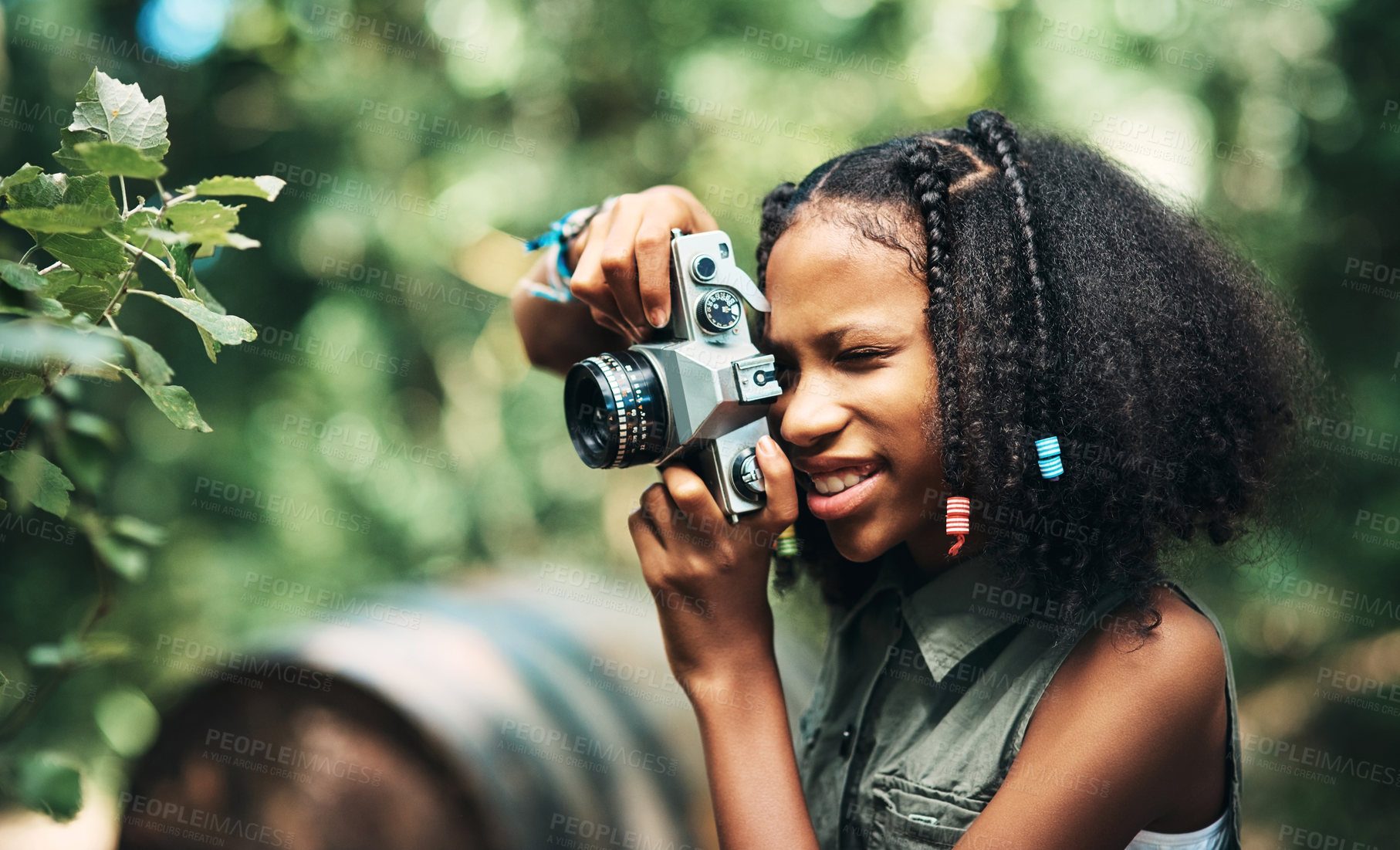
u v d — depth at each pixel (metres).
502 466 4.55
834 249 1.12
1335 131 3.90
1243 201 4.04
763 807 1.17
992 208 1.16
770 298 1.20
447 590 2.42
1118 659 1.08
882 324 1.10
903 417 1.10
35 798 1.02
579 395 1.29
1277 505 1.38
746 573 1.24
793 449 1.20
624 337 1.63
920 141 1.19
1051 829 1.06
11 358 0.89
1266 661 3.78
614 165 4.52
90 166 0.90
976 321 1.12
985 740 1.16
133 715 1.85
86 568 3.37
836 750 1.36
